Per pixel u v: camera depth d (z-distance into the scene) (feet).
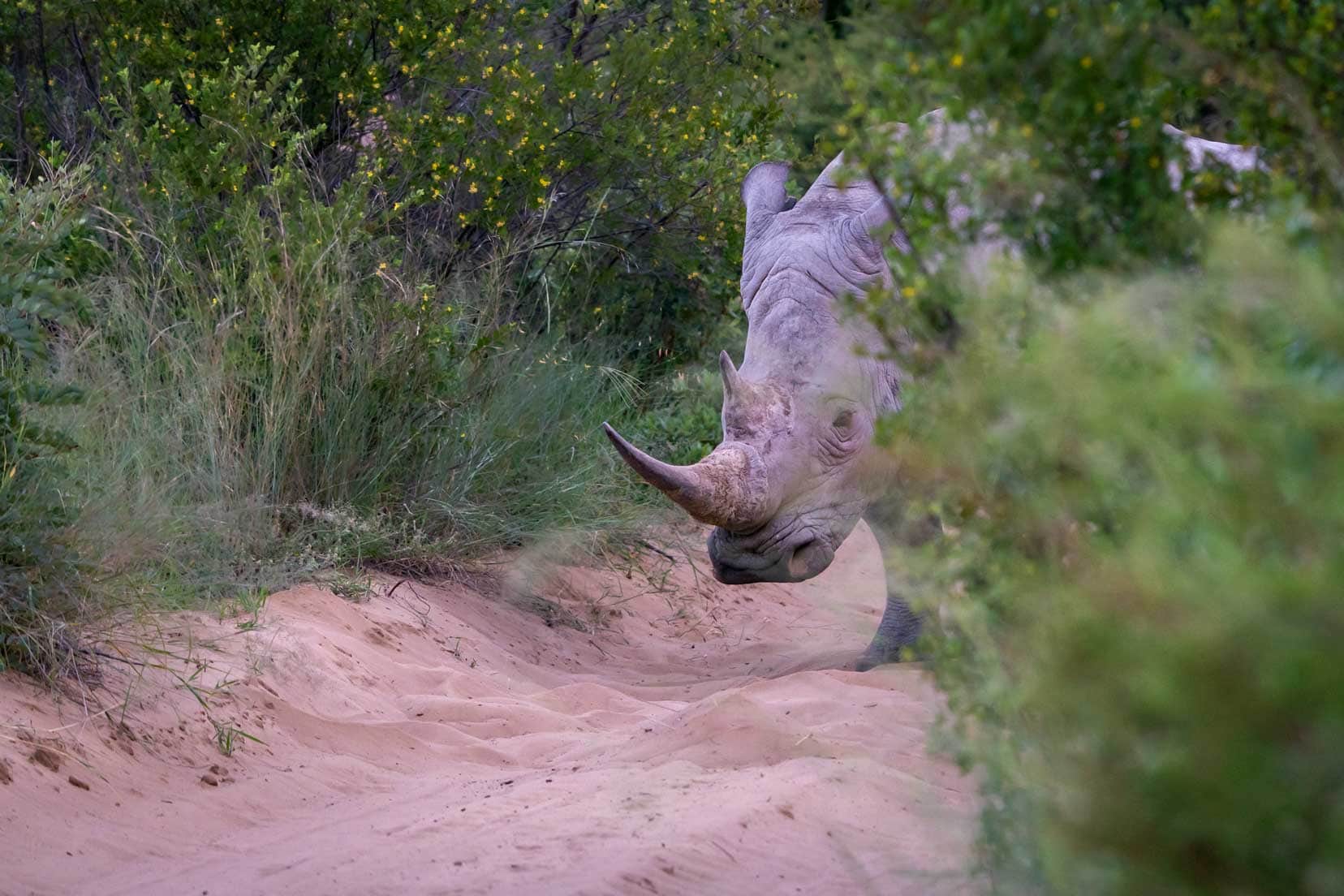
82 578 45.88
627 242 92.63
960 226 24.30
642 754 43.73
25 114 85.35
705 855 32.68
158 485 55.98
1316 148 21.40
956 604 22.40
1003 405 19.63
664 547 84.23
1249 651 12.54
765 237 59.77
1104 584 14.90
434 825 35.96
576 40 93.40
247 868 33.17
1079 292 21.68
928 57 23.66
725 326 100.48
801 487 54.90
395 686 53.88
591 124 86.84
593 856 32.48
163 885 32.12
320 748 45.80
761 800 36.29
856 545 82.23
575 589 74.79
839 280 56.49
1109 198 22.66
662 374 97.04
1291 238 18.63
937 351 23.59
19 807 35.58
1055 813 16.21
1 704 40.52
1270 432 14.21
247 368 65.72
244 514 60.85
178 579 53.31
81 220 57.62
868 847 33.99
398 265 75.41
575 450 77.97
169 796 39.40
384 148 80.84
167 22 83.35
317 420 67.15
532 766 46.01
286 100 75.15
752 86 85.25
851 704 49.24
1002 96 22.86
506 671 60.54
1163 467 15.29
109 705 43.11
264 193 71.31
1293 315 15.61
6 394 44.98
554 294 89.76
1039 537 20.38
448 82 84.12
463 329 77.20
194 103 75.36
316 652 52.70
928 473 23.06
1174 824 13.67
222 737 43.70
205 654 49.39
